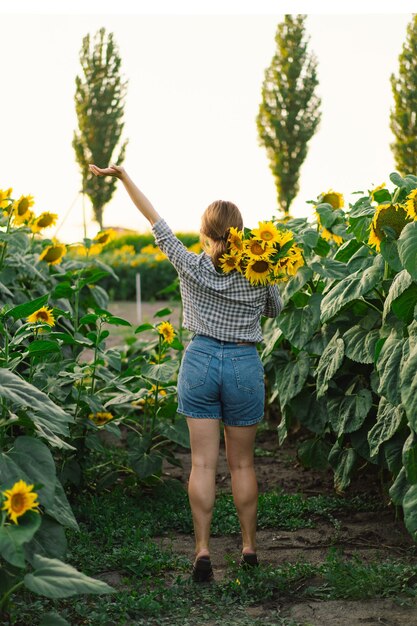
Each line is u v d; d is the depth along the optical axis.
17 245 5.10
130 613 3.22
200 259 3.66
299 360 4.96
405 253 3.26
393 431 3.74
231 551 4.05
